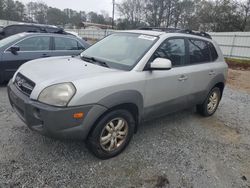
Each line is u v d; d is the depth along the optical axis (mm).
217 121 5164
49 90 2760
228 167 3451
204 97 4844
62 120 2713
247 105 6773
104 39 4371
